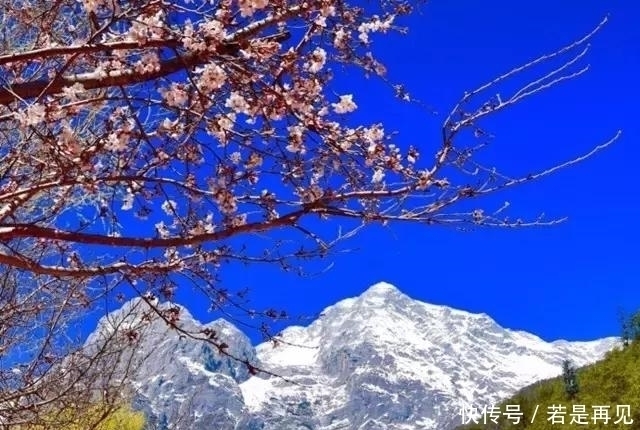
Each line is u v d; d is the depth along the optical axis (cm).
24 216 534
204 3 423
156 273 472
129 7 414
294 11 424
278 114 428
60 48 382
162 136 446
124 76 409
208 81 388
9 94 390
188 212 465
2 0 493
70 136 390
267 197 448
